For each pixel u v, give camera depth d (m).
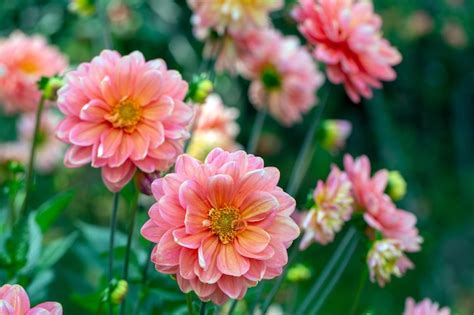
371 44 1.01
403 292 2.69
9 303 0.76
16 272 0.97
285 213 0.80
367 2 1.06
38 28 1.91
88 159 0.86
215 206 0.80
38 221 1.03
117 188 0.86
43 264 1.05
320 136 1.17
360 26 1.00
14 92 1.24
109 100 0.87
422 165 3.41
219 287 0.79
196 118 1.04
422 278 2.77
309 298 1.00
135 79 0.87
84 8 1.16
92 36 1.92
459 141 3.55
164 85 0.88
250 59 1.19
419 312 0.95
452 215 3.24
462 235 3.15
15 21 1.92
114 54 0.88
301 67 1.20
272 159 2.98
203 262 0.77
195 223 0.79
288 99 1.22
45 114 1.51
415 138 3.43
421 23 2.73
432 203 3.27
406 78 3.18
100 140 0.86
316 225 0.93
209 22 1.09
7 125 1.89
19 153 1.46
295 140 3.04
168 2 2.06
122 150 0.86
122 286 0.87
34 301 1.04
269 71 1.21
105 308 1.02
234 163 0.80
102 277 1.05
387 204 0.94
